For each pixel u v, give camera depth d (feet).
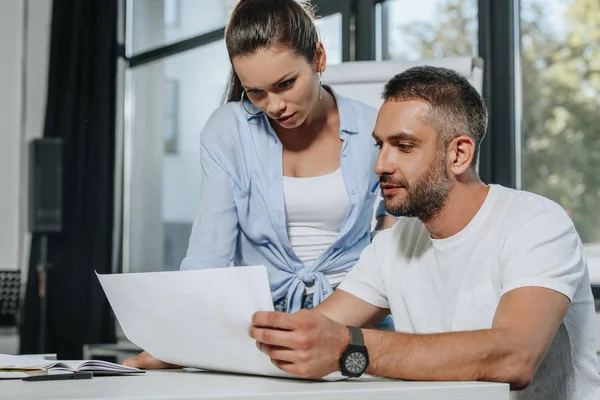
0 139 17.63
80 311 16.02
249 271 3.81
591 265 10.46
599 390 4.76
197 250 5.98
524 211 4.58
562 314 4.29
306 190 6.08
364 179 6.09
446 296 4.77
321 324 3.78
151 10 16.21
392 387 3.47
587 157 10.55
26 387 3.78
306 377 3.80
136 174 16.38
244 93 6.19
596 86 10.48
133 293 4.31
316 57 5.57
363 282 5.17
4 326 17.11
